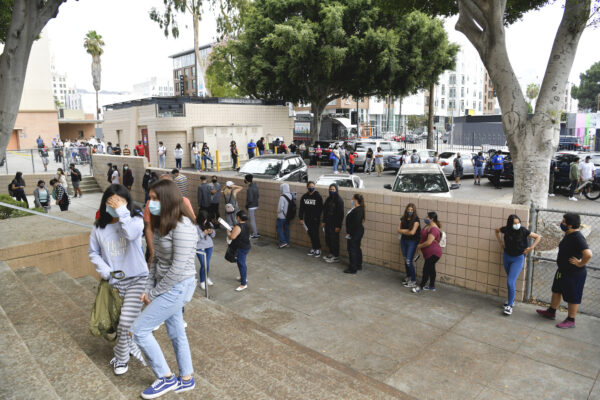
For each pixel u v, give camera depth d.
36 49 42.97
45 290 5.51
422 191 10.90
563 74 8.71
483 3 8.95
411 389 4.69
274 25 27.59
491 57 9.16
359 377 4.66
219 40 32.56
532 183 8.99
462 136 46.97
